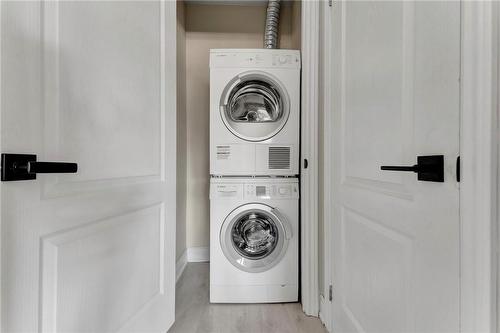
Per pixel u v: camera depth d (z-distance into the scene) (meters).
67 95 0.67
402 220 0.84
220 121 1.89
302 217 1.82
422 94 0.75
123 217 0.92
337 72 1.38
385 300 0.94
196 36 2.63
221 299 1.85
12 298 0.53
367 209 1.07
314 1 1.72
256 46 2.66
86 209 0.74
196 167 2.65
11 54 0.53
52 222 0.62
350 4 1.23
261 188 1.88
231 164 1.89
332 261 1.46
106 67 0.82
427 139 0.73
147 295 1.08
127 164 0.94
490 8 0.56
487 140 0.56
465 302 0.60
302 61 1.88
